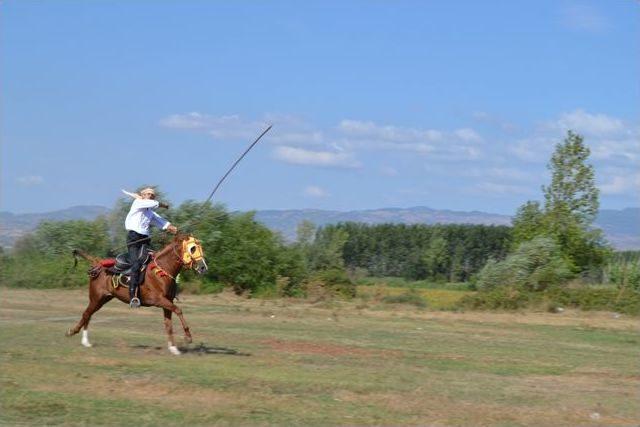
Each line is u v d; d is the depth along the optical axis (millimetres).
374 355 18656
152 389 13555
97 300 18234
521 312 32188
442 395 13906
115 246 42188
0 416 11758
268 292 39844
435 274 77062
